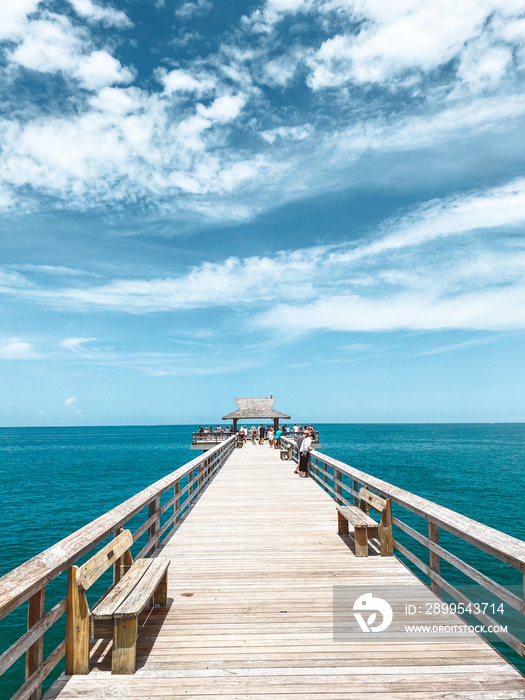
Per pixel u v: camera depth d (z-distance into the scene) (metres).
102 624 3.57
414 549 15.28
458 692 3.17
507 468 43.00
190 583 5.37
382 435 153.00
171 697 3.14
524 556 2.93
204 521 8.50
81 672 3.42
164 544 7.02
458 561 4.01
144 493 5.77
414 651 3.74
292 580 5.43
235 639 3.97
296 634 4.05
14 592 2.50
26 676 2.94
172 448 90.50
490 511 21.94
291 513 9.16
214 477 14.34
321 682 3.31
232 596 4.96
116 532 4.71
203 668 3.51
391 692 3.18
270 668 3.50
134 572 4.36
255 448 27.89
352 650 3.77
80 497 28.80
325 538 7.33
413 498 5.28
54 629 9.88
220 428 32.97
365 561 6.13
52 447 100.50
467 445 90.06
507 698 3.10
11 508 24.98
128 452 78.94
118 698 3.12
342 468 8.67
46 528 20.06
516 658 8.02
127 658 3.43
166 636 4.04
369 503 6.86
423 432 189.25
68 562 3.22
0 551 16.44
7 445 111.56
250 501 10.39
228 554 6.50
